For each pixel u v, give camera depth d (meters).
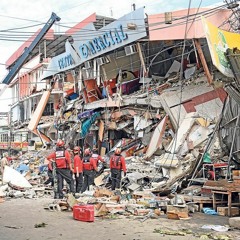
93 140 27.56
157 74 26.25
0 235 8.81
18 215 11.62
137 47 23.72
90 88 28.91
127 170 18.12
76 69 30.80
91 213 10.45
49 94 35.81
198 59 21.92
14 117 55.25
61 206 12.62
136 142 22.86
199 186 13.53
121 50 26.30
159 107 21.80
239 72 11.51
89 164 16.52
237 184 11.21
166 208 11.65
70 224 10.13
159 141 20.28
